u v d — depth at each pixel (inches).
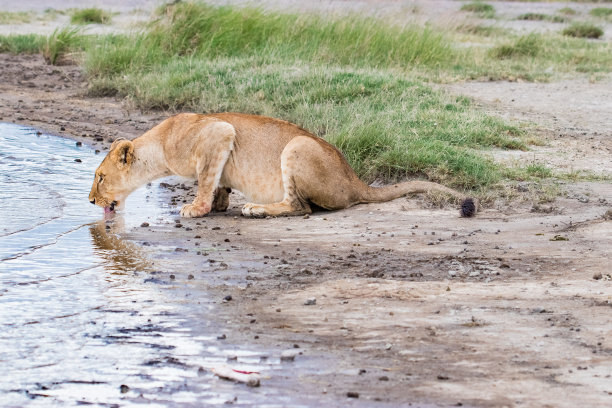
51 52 1145.4
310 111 753.0
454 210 514.6
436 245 432.1
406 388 258.4
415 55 1087.0
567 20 2046.0
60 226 474.3
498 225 475.5
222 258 409.4
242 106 800.3
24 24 1617.9
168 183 617.6
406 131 661.9
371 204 523.8
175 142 508.1
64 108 872.3
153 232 465.1
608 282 360.2
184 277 376.8
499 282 365.7
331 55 1015.0
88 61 1020.5
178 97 865.5
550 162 639.8
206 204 507.2
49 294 352.5
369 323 315.9
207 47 1035.9
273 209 502.3
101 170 511.5
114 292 354.9
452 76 1037.2
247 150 507.5
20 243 434.9
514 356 282.0
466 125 707.4
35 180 589.3
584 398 249.0
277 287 361.7
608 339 295.0
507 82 1044.5
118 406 250.7
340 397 253.0
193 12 1088.8
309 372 271.9
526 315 321.7
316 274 381.7
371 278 372.2
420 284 361.7
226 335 304.8
